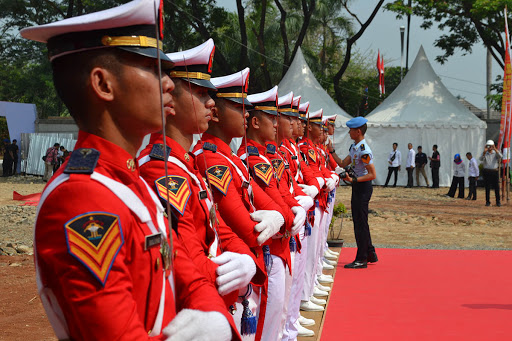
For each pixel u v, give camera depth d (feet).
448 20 98.84
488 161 64.59
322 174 27.32
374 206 62.80
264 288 12.93
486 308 22.75
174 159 8.84
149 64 5.96
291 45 124.98
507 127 65.72
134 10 5.65
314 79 91.20
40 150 103.35
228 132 12.54
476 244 39.42
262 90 120.06
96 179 5.37
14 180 95.91
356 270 30.12
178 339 5.78
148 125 5.97
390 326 20.38
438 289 25.95
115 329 4.98
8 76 152.87
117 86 5.80
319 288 25.50
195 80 9.53
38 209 5.26
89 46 5.72
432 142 87.30
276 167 16.58
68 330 5.28
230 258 8.93
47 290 5.24
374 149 88.43
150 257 5.65
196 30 98.99
